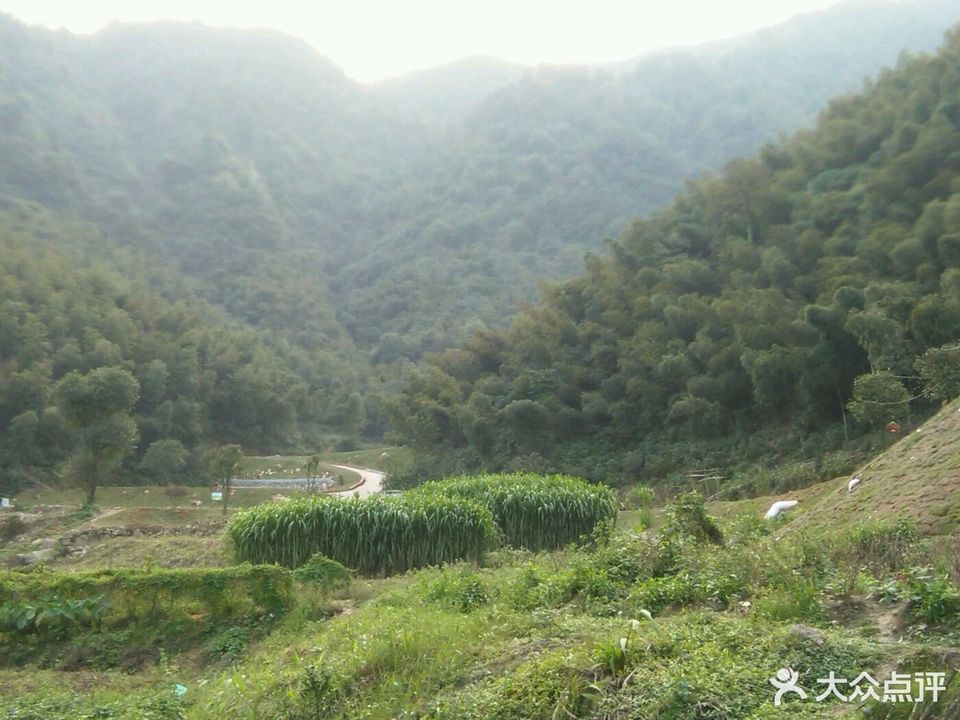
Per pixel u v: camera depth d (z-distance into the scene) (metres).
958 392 19.25
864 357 26.98
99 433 31.30
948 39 43.12
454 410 40.03
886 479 11.91
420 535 13.97
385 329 93.00
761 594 6.41
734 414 31.64
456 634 6.96
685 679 4.57
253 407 58.53
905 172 33.34
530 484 17.00
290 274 99.94
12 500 36.66
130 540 19.45
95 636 9.93
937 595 5.45
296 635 9.48
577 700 4.83
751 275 35.53
